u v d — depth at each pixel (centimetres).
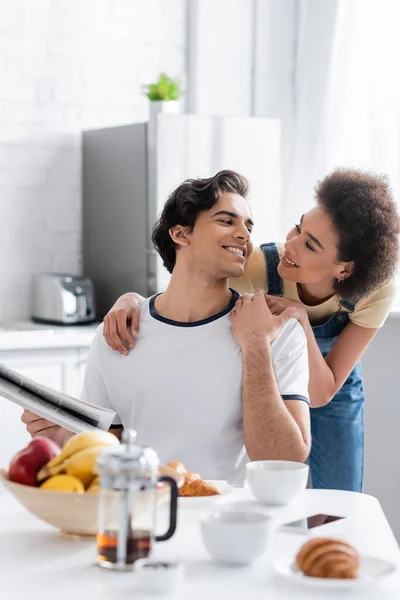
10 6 436
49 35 446
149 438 210
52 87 448
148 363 211
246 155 430
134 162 424
